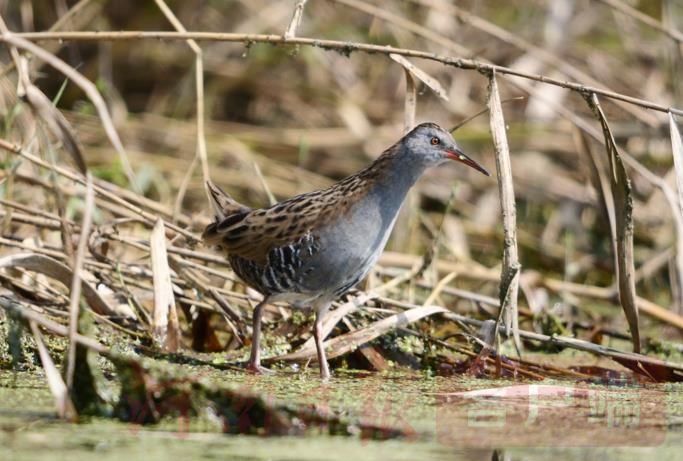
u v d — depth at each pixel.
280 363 10.08
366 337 10.15
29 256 9.40
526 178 15.83
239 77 16.70
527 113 16.28
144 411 7.75
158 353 9.74
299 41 10.10
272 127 16.77
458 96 16.53
